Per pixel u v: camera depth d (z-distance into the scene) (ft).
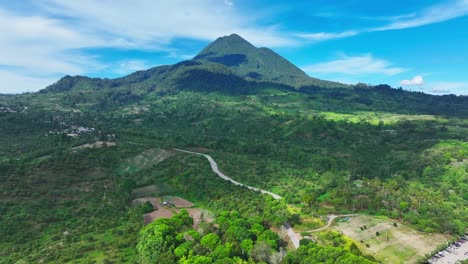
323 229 361.30
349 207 434.71
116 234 355.77
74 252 305.32
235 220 332.80
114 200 468.34
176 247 288.71
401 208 426.51
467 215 417.90
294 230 352.08
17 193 439.63
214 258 267.39
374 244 337.52
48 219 395.55
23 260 296.30
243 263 255.70
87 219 402.72
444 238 364.58
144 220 396.98
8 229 359.05
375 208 428.56
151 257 275.18
